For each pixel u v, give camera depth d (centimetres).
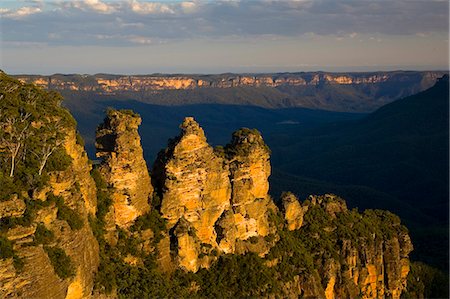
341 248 9512
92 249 6056
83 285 5534
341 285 9081
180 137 7744
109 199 7012
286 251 8675
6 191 5078
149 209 7494
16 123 6103
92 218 6588
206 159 7788
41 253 4947
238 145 8500
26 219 4956
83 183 6412
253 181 8381
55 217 5381
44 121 6372
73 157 6531
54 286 5009
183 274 7188
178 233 7306
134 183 7238
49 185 5544
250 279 7650
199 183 7700
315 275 8688
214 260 7694
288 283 8206
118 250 6788
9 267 4659
